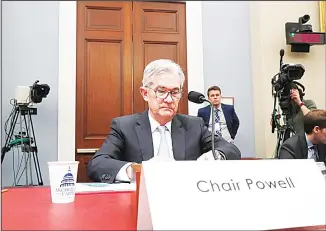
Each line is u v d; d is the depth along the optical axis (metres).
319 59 2.92
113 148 1.31
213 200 0.56
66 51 2.84
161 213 0.53
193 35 3.02
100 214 0.65
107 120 2.88
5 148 2.47
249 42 3.12
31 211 0.69
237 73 3.07
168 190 0.55
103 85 2.90
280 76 2.34
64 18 2.86
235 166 0.62
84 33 2.91
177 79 1.35
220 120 2.61
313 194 0.62
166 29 3.02
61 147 2.75
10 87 2.75
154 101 1.34
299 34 2.81
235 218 0.55
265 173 0.63
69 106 2.80
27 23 2.82
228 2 3.13
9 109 2.73
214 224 0.54
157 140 1.37
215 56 3.05
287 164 0.65
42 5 2.85
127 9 2.98
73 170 0.81
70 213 0.67
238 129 3.01
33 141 2.63
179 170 0.58
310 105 2.29
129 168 1.07
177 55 3.01
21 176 2.67
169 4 3.04
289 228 0.58
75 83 2.84
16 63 2.78
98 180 1.13
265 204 0.58
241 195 0.58
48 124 2.77
